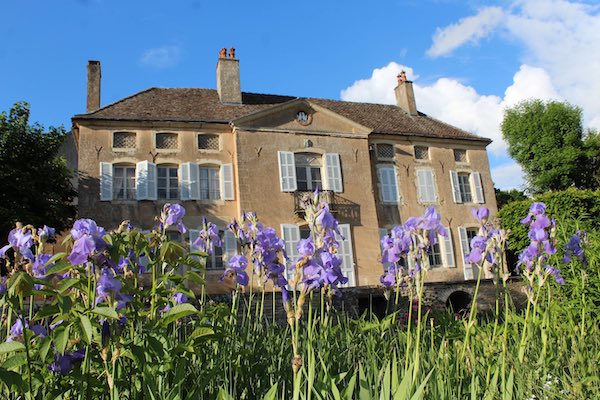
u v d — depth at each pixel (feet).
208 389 10.37
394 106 91.71
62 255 9.64
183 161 65.41
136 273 10.95
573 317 18.72
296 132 70.23
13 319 12.34
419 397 8.13
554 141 114.93
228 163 67.21
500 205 128.98
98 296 9.39
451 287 67.46
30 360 8.74
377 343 14.61
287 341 14.28
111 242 9.03
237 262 13.39
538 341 14.74
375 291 59.82
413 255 11.19
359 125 74.02
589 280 19.26
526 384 10.87
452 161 81.10
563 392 10.91
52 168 60.08
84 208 60.23
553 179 115.14
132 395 9.68
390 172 76.13
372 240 69.41
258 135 68.13
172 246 10.50
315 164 71.10
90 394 8.91
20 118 59.31
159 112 67.97
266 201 65.87
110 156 62.95
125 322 8.96
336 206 68.90
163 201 63.46
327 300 13.84
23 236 10.29
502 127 123.95
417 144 79.46
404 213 75.00
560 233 20.72
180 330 14.14
